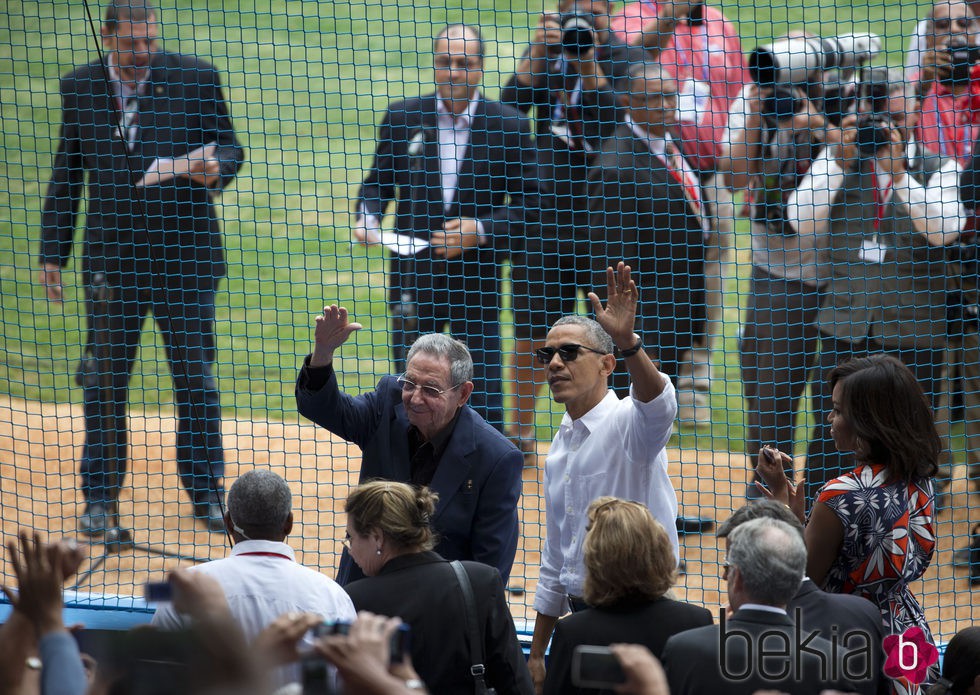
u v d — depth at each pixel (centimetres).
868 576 1319
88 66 2406
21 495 2453
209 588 858
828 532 1313
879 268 2278
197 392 2447
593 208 2542
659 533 1230
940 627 1977
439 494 1581
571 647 1213
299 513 2473
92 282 2420
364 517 1297
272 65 4566
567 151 2611
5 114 4319
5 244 3525
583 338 1548
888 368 1335
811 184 2269
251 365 3141
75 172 2466
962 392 2369
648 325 2559
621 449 1527
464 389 1598
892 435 1312
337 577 1652
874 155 2258
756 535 1122
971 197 2256
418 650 1258
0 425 2741
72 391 2941
